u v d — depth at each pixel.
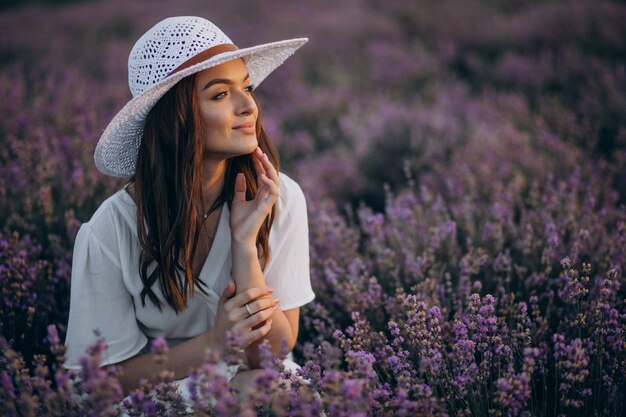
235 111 1.86
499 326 2.19
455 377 1.96
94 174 3.87
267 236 2.07
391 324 2.04
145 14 12.84
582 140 5.34
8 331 2.54
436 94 7.41
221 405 1.56
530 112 6.41
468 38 9.61
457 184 4.38
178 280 2.01
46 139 4.64
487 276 2.96
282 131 6.44
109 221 1.95
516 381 1.70
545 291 2.69
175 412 1.71
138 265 1.97
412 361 2.06
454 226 3.16
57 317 2.75
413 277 2.96
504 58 8.47
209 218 2.02
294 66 8.34
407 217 3.51
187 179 1.85
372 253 3.44
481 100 6.99
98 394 1.60
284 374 1.82
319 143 6.50
